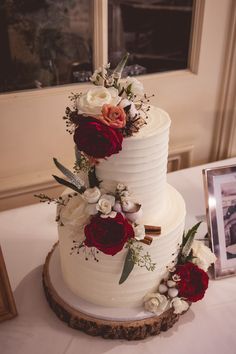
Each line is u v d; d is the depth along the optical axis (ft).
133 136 2.77
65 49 4.91
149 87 5.53
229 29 5.62
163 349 3.26
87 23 4.90
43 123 5.08
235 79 5.93
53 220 4.71
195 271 3.33
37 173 5.33
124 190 2.89
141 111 3.06
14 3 4.40
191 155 6.37
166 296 3.31
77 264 3.19
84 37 4.96
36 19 4.58
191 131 6.25
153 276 3.22
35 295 3.71
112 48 5.15
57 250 4.01
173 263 3.36
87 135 2.55
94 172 2.93
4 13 4.40
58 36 4.79
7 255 4.16
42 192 5.43
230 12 5.50
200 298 3.34
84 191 2.92
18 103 4.83
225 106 6.17
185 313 3.59
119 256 3.00
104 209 2.78
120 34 5.11
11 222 4.65
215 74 5.93
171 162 6.36
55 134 5.22
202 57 5.67
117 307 3.33
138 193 3.01
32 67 4.83
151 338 3.35
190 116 6.10
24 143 5.10
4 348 3.24
